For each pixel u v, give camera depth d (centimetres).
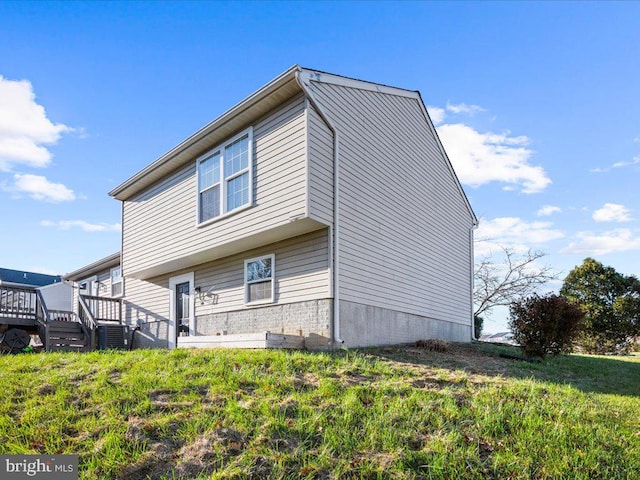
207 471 375
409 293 1193
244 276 1108
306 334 929
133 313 1549
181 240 1178
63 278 2047
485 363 879
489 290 2453
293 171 887
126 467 379
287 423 446
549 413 511
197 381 552
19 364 650
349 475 376
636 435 493
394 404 500
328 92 962
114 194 1418
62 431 434
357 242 988
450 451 415
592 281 2570
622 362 1247
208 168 1118
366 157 1066
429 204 1378
